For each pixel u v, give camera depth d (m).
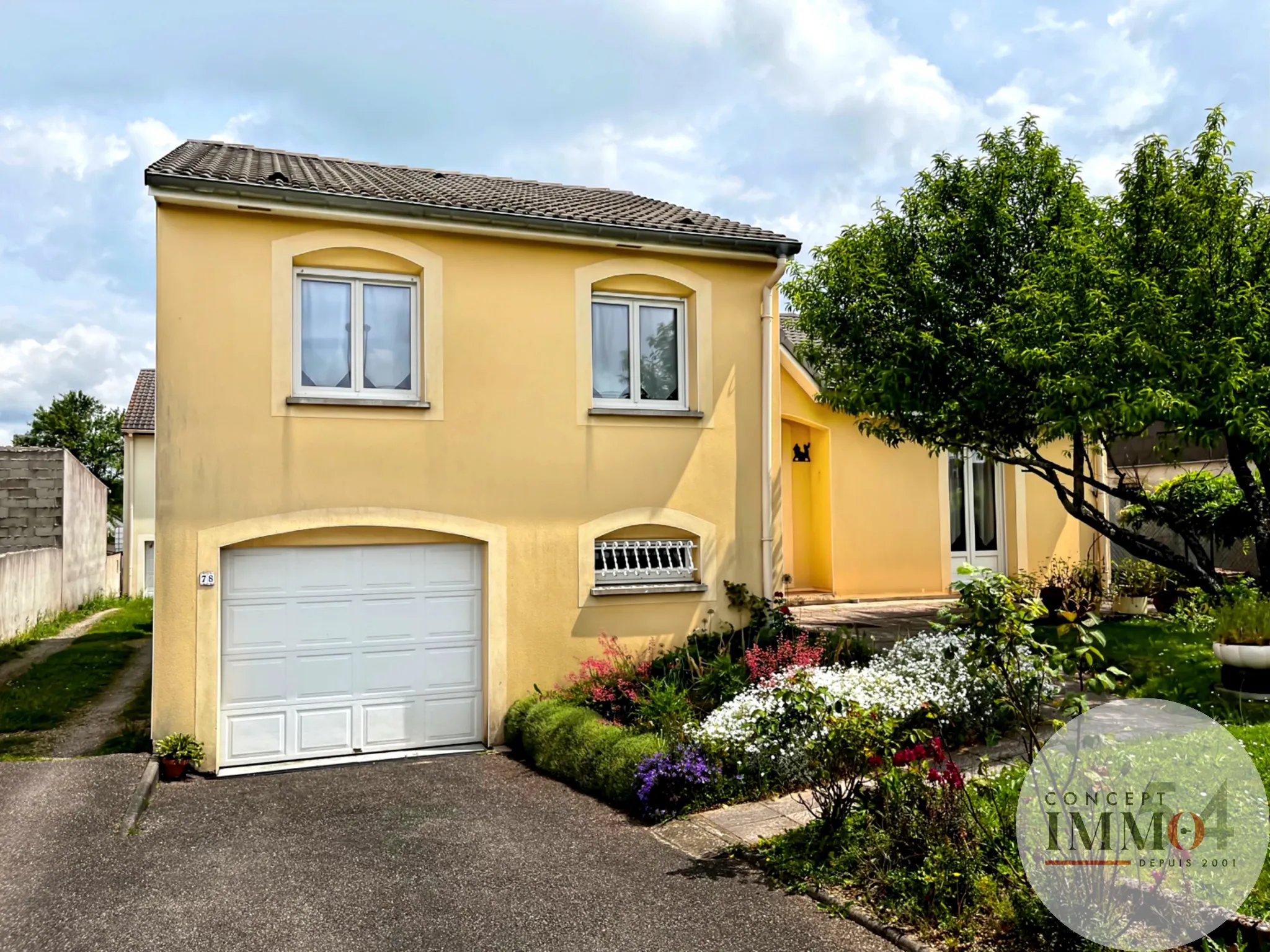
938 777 5.19
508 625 9.54
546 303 9.84
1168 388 8.14
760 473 10.70
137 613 20.84
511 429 9.63
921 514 15.31
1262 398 8.20
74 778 7.57
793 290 11.25
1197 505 14.10
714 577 10.38
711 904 5.09
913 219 10.80
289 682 8.95
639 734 7.84
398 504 9.18
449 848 6.19
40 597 17.78
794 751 6.98
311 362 9.16
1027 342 9.08
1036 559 16.20
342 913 5.08
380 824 6.76
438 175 12.54
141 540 25.69
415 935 4.79
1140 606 13.33
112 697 10.95
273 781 8.14
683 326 10.59
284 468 8.82
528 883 5.49
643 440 10.17
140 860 5.94
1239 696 7.96
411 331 9.52
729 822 6.47
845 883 5.15
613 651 9.72
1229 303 8.05
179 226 8.60
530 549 9.65
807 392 14.66
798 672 6.93
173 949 4.65
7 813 6.71
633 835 6.42
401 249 9.29
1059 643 8.99
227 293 8.73
